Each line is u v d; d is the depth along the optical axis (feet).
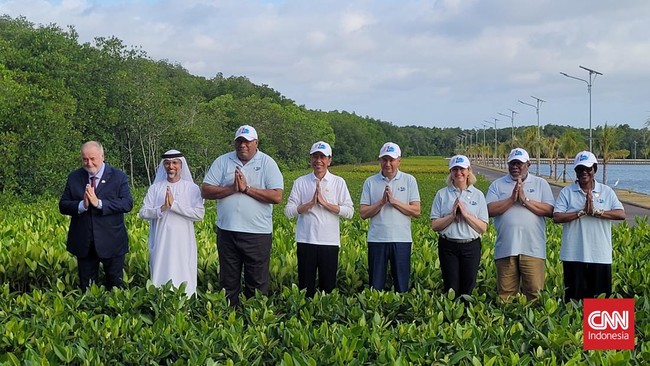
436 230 28.14
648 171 358.02
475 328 19.36
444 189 28.55
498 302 26.30
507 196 28.25
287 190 138.92
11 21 160.45
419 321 22.85
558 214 27.09
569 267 27.32
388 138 558.97
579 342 18.84
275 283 30.76
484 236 40.27
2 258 31.68
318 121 322.34
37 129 82.53
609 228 27.14
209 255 33.06
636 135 460.14
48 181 83.10
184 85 240.32
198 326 20.61
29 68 104.17
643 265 30.40
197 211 28.76
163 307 22.54
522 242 27.81
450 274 28.07
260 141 212.84
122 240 29.25
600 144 195.00
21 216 53.11
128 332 19.83
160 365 18.38
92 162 28.45
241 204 27.63
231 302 28.12
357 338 18.31
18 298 23.12
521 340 19.25
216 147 145.89
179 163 28.99
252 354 18.60
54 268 31.83
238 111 214.69
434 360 17.76
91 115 111.86
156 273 28.53
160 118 121.19
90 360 17.34
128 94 117.29
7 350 18.94
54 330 19.30
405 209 28.78
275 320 21.59
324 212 29.12
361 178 219.61
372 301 23.38
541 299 24.21
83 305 22.95
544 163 468.75
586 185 26.81
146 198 29.19
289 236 38.37
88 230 28.45
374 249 29.14
